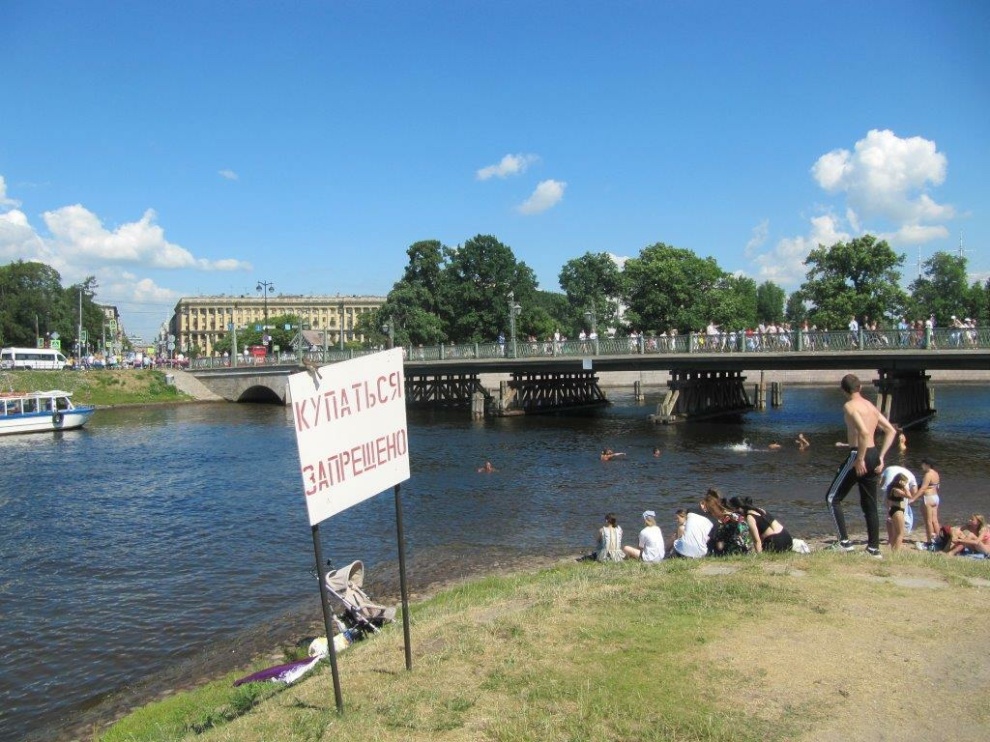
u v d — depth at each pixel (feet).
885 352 128.67
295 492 102.83
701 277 285.43
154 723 35.24
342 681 25.62
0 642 51.16
